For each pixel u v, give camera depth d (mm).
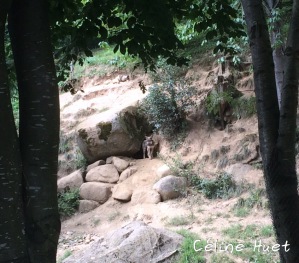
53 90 2365
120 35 3803
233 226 7223
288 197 2549
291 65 2568
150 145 10508
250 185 8414
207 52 11797
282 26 6723
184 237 6789
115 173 10266
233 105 10086
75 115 12539
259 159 8883
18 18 2357
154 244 6379
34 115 2295
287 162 2561
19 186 2135
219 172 9133
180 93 10383
